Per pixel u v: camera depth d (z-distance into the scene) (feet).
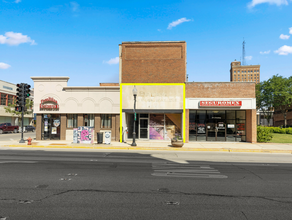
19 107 65.62
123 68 73.26
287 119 242.99
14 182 23.24
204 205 17.66
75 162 35.35
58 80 73.20
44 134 73.56
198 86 70.13
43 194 19.65
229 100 69.15
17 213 15.64
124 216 15.33
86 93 72.49
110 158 40.29
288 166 34.68
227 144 65.31
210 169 31.32
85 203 17.66
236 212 16.39
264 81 212.84
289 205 17.93
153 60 72.84
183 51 72.43
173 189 21.66
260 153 51.42
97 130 72.02
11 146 59.16
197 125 72.54
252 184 23.81
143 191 20.88
